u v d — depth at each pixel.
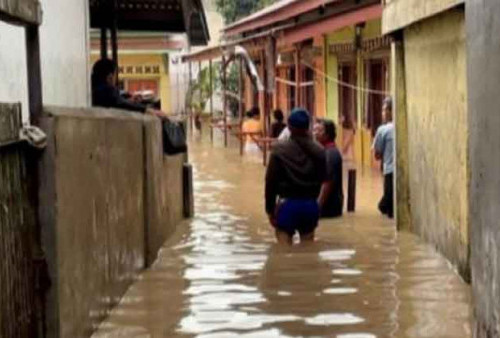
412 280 10.49
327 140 16.45
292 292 10.01
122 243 10.03
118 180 9.85
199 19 21.84
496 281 6.54
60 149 7.04
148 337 8.22
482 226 7.04
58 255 6.89
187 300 9.73
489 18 6.73
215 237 14.57
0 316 5.67
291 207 12.93
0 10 5.65
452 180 11.22
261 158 31.64
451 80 11.26
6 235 5.93
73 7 13.14
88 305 8.07
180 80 50.47
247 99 48.59
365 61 27.67
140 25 21.78
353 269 11.26
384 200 16.55
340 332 8.30
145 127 11.91
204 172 26.91
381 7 17.03
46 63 10.96
